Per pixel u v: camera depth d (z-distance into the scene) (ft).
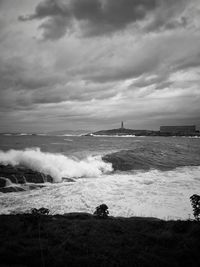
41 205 50.80
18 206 49.93
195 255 21.65
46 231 26.73
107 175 89.76
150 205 51.24
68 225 29.66
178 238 25.86
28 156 93.50
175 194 61.05
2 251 19.84
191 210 47.93
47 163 87.61
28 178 71.46
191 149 223.10
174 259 20.85
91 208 49.21
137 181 78.33
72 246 22.36
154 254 21.42
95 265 18.92
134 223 32.53
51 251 20.68
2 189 61.77
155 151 172.76
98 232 26.99
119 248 22.45
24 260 19.07
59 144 227.81
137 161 120.98
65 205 51.13
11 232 26.50
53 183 73.72
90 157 118.73
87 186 69.77
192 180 81.05
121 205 51.16
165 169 107.24
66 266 18.60
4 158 91.97
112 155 128.26
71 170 87.04
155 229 29.99
